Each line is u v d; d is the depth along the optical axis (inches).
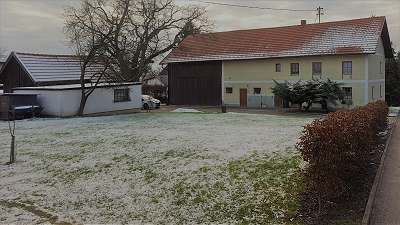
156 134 793.6
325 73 1685.5
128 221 358.0
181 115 1290.6
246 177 440.5
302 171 400.2
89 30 1480.1
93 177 502.6
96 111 1443.2
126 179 482.3
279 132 758.5
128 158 580.4
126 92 1550.2
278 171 448.1
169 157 566.6
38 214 386.9
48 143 744.3
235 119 1115.9
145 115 1317.7
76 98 1369.3
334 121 348.8
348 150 344.2
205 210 369.1
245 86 1918.1
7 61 1652.3
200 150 595.5
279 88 1610.5
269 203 364.2
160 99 2365.9
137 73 1868.8
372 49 1571.1
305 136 328.8
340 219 308.3
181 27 2039.9
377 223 299.7
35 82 1573.6
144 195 423.5
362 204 336.2
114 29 1599.4
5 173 545.6
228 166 490.0
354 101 1617.9
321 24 1868.8
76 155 625.0
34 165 581.9
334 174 319.6
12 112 1187.9
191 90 2097.7
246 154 546.3
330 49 1670.8
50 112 1328.7
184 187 432.1
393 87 2278.5
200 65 2060.8
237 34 2089.1
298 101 1583.4
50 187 475.5
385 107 880.9
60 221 365.4
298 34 1876.2
